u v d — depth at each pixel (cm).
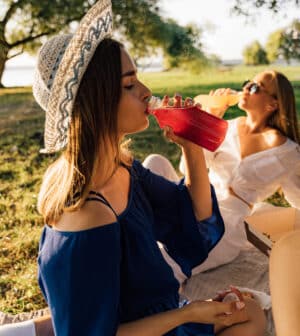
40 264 149
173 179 289
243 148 300
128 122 151
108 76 142
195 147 182
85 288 142
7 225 398
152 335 154
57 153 575
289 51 1048
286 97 292
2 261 341
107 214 144
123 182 168
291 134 299
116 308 145
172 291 171
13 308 291
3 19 754
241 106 298
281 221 248
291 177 297
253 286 276
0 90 1027
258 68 1195
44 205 149
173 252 191
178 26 901
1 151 597
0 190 477
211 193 188
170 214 186
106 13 145
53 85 140
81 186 143
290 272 126
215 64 1120
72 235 142
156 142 626
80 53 138
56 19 768
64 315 145
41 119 748
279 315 121
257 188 298
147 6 816
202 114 178
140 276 158
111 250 143
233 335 176
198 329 172
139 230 157
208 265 287
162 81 1107
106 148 149
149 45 847
